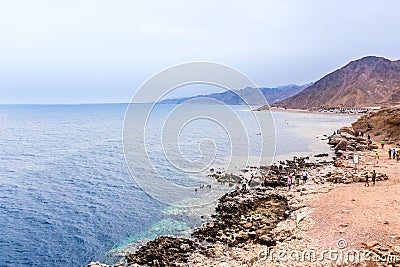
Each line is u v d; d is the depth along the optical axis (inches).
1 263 1000.2
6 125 6294.3
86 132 4626.0
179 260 884.6
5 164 2455.7
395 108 2780.5
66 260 1008.2
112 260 968.3
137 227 1192.2
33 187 1811.0
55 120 7539.4
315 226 938.7
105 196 1595.7
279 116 6466.5
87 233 1183.6
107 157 2645.2
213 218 1183.6
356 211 1006.4
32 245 1114.1
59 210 1435.8
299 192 1363.2
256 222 1099.3
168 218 1224.8
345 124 4675.2
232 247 936.3
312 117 6097.4
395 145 2427.4
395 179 1427.2
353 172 1567.4
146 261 912.3
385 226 864.3
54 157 2721.5
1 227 1264.8
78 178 1978.3
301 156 2281.0
